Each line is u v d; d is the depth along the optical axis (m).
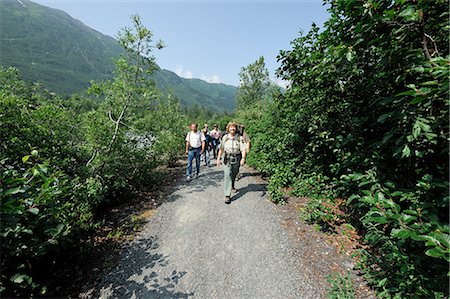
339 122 4.12
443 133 2.13
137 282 3.07
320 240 3.89
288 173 6.33
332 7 3.14
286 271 3.20
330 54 2.91
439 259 2.22
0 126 3.43
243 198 5.66
